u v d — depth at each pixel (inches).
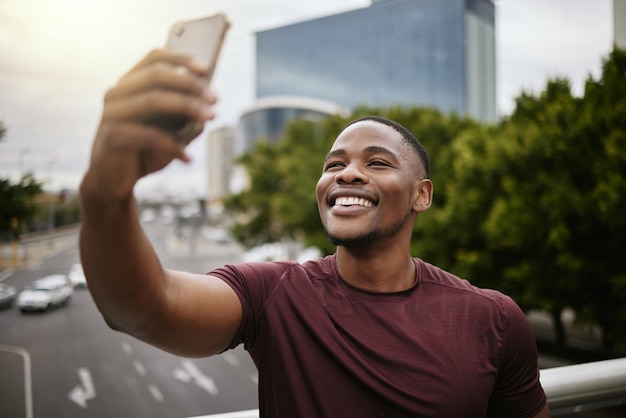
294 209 781.3
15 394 177.8
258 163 971.3
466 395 38.4
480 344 40.6
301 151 911.7
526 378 43.8
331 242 42.1
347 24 3250.5
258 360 41.2
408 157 43.9
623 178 378.9
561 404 53.4
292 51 3452.3
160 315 30.6
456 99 2812.5
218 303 36.8
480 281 497.7
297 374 38.8
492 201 491.5
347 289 42.2
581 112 426.9
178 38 23.3
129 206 23.9
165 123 19.8
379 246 41.9
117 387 217.0
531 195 438.3
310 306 40.8
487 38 2910.9
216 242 771.4
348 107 3230.8
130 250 25.5
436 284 44.2
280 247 930.1
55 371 187.0
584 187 415.2
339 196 42.2
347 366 38.0
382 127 44.4
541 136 439.8
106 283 26.2
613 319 412.2
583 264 402.9
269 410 39.8
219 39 22.2
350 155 43.1
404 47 2979.8
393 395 37.5
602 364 57.3
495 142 498.3
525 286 474.0
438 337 40.0
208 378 306.5
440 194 610.9
